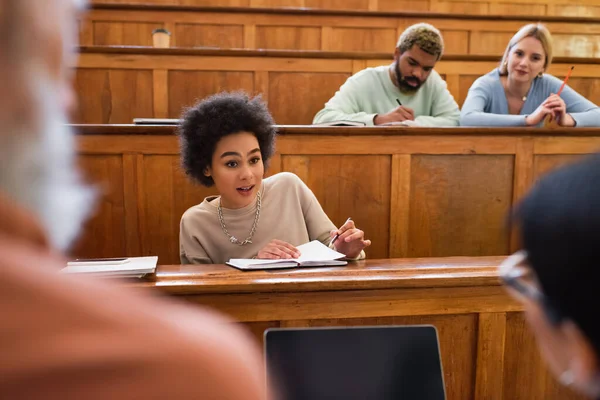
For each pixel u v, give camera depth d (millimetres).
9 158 301
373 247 2283
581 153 2326
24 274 263
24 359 249
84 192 352
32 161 307
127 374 263
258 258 1683
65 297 269
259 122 1883
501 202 2311
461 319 1401
